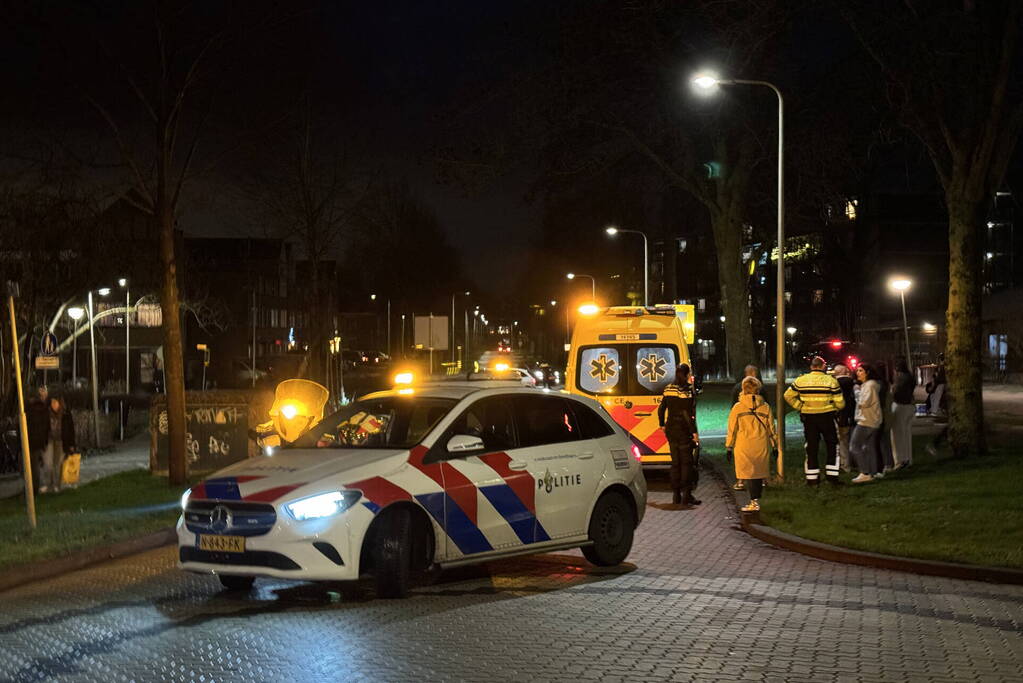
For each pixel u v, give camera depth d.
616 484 10.88
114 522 13.55
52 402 18.06
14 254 27.39
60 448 18.08
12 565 10.46
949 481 16.27
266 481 8.98
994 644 7.56
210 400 20.22
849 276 75.62
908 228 73.81
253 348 70.00
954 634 7.88
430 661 7.04
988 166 19.05
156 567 11.04
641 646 7.47
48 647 7.48
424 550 9.32
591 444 10.89
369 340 114.06
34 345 31.05
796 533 12.45
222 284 83.88
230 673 6.74
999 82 18.62
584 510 10.56
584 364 19.03
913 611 8.70
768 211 36.19
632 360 18.92
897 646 7.49
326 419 10.51
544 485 10.21
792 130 31.52
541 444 10.44
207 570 8.91
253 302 70.88
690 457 16.06
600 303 79.94
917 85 19.41
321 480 8.89
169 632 7.92
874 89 25.97
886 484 16.50
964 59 18.89
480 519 9.65
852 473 18.53
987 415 30.64
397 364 78.94
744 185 33.94
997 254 62.69
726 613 8.60
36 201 26.36
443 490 9.40
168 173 17.27
